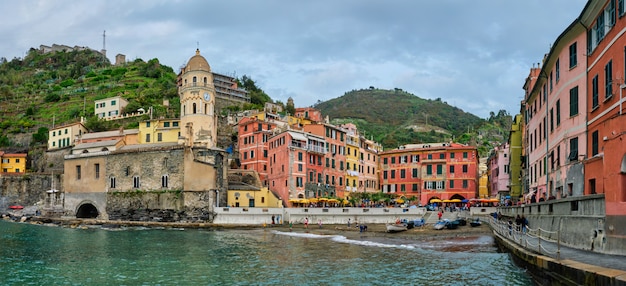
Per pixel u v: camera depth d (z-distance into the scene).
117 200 101.00
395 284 33.97
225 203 94.44
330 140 111.81
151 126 127.00
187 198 92.31
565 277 22.91
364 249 52.38
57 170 130.12
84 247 55.66
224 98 180.62
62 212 107.81
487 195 143.62
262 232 75.12
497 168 113.38
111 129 151.50
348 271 39.06
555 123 43.94
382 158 129.88
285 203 98.81
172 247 55.56
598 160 32.03
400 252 49.56
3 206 123.25
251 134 117.44
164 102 169.75
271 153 109.12
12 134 163.12
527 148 66.12
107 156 103.81
